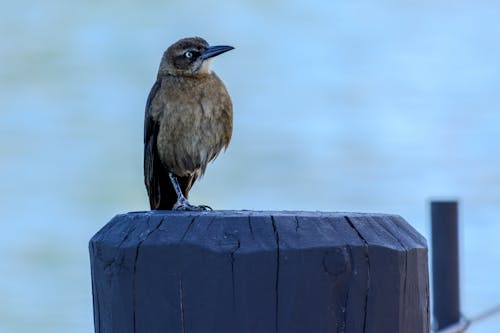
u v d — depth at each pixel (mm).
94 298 5867
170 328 5367
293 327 5223
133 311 5465
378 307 5363
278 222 5359
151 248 5387
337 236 5340
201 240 5316
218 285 5262
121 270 5500
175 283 5340
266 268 5223
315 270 5238
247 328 5242
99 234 5820
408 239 5590
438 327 10969
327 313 5254
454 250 10992
